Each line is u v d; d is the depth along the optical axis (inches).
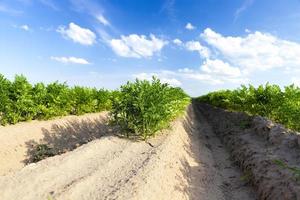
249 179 364.5
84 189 284.0
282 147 388.5
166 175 336.2
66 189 275.3
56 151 544.1
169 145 440.1
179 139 520.4
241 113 730.8
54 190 275.4
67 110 719.7
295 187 264.1
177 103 608.4
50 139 574.9
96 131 714.8
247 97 636.7
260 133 498.0
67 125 657.0
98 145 425.1
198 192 339.6
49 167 325.7
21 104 567.2
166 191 305.3
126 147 434.6
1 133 513.0
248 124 595.8
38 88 625.3
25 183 281.4
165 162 367.6
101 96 845.2
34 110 595.5
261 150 406.6
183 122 724.0
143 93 478.3
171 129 538.6
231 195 342.6
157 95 481.1
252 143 457.4
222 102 1050.1
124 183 294.8
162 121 491.5
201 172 408.8
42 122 617.3
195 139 640.4
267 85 620.1
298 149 364.8
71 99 724.0
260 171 344.5
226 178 399.9
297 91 583.5
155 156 377.1
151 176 312.3
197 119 1122.0
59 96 665.0
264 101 607.8
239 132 582.9
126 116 486.0
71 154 376.5
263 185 313.9
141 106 468.4
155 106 478.0
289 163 326.6
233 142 554.6
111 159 374.9
